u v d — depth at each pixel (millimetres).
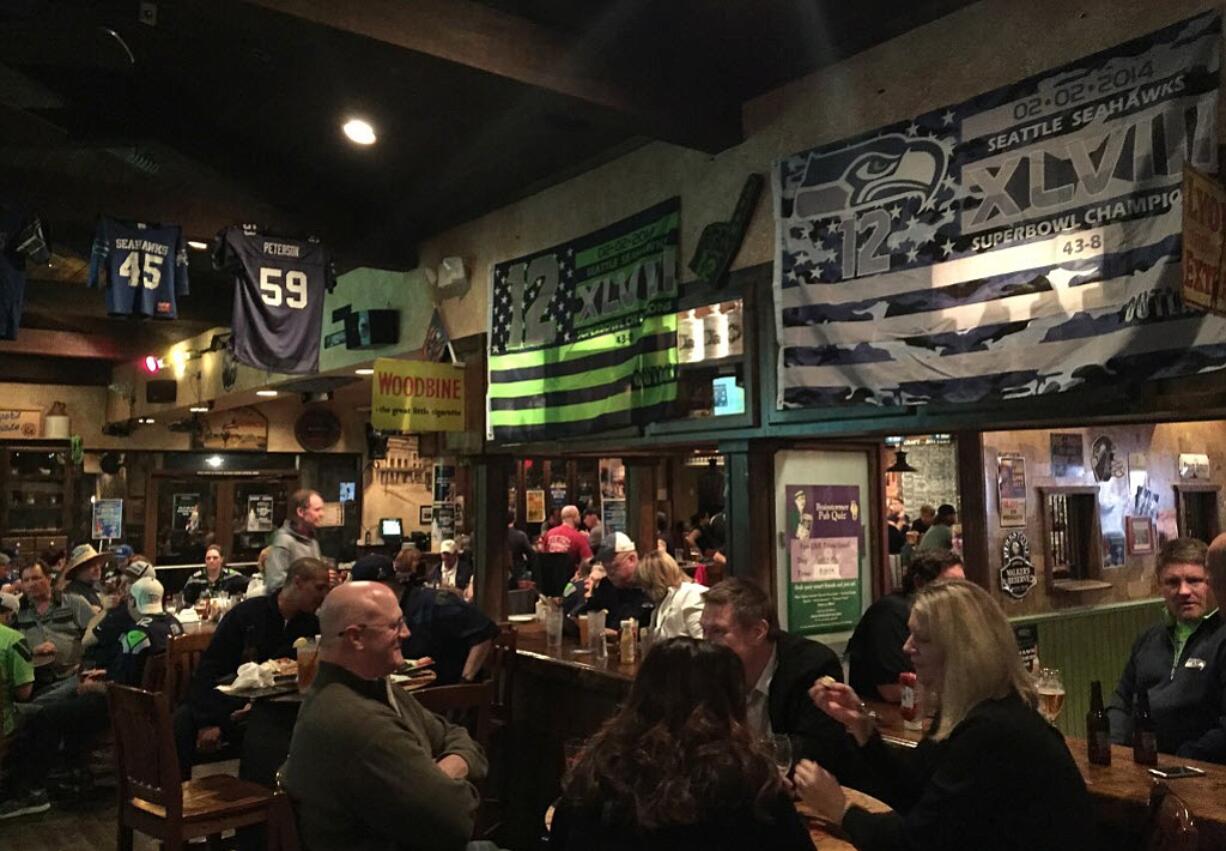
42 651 6199
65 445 13133
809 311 4473
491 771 5203
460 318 7230
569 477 13219
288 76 5598
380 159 6590
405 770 2430
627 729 1708
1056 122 3611
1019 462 5883
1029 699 1994
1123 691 3346
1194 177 2732
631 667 4648
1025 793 1836
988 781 1840
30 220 5684
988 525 5668
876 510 5391
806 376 4461
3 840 5145
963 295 3875
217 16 3697
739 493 4938
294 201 7070
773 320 4734
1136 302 3301
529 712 5223
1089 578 6305
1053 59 3670
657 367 5348
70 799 5848
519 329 6520
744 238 4918
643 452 6703
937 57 4094
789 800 1642
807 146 4641
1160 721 3062
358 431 15141
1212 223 2822
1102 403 3441
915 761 2271
